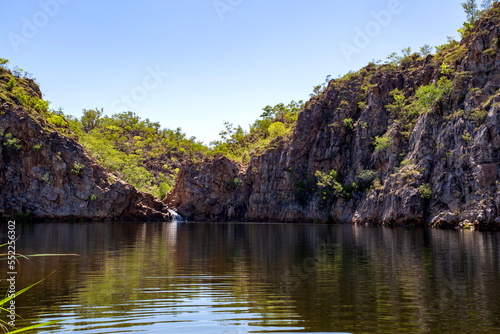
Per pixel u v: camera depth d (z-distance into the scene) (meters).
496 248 32.69
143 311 13.70
